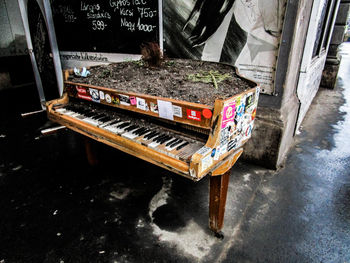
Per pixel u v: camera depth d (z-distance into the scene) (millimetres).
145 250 1942
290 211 2346
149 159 1709
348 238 2035
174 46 3301
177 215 2303
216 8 2795
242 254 1892
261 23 2570
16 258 1901
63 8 4430
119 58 4125
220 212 1955
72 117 2264
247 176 2900
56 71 4941
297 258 1855
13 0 5832
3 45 5957
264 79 2756
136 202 2490
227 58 2926
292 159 3260
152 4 3311
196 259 1857
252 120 1970
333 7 5035
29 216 2328
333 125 4371
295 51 2631
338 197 2535
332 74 6719
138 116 2059
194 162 1406
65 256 1910
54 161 3285
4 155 3443
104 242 2027
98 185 2777
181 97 1764
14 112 5055
